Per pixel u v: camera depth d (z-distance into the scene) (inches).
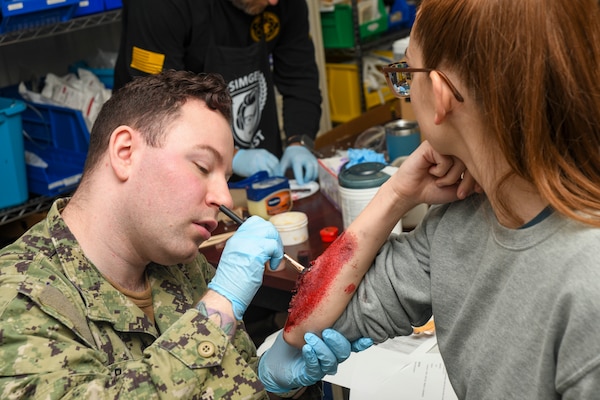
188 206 47.3
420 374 59.6
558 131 34.6
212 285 48.6
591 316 33.1
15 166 109.9
